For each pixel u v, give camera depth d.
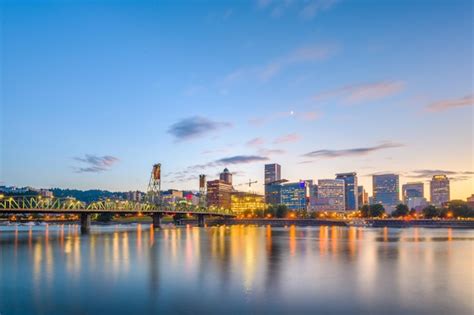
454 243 141.75
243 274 69.62
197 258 93.00
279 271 72.75
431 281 63.19
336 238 172.12
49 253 105.56
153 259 91.38
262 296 53.22
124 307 48.41
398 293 54.78
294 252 106.44
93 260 90.00
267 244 134.88
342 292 55.38
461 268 76.88
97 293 55.22
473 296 53.19
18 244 136.75
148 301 51.00
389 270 74.06
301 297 52.66
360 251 109.62
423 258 93.06
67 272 72.81
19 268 77.94
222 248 119.25
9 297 53.09
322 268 76.56
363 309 47.28
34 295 54.25
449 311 46.44
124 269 76.12
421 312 46.06
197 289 57.44
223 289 57.47
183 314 45.69
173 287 58.81
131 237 179.62
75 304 49.72
